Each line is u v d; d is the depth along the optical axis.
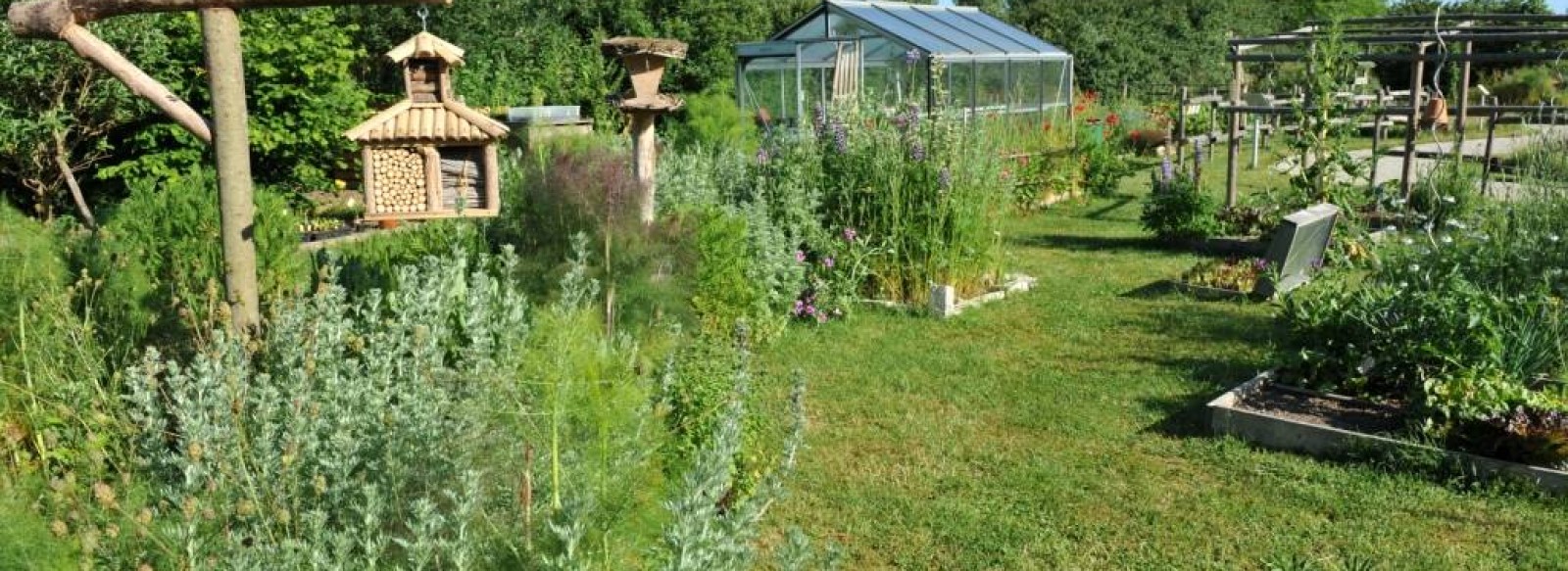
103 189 11.52
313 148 12.26
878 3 18.91
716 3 26.25
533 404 3.23
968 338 7.76
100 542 2.80
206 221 5.79
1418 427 5.27
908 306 8.55
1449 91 21.84
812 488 5.02
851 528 4.61
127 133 11.23
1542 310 6.06
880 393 6.45
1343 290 6.68
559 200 5.87
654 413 3.36
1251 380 6.22
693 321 6.05
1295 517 4.68
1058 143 16.33
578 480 2.97
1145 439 5.65
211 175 6.42
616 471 3.02
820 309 8.21
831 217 8.92
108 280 4.88
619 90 21.34
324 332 4.00
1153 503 4.85
